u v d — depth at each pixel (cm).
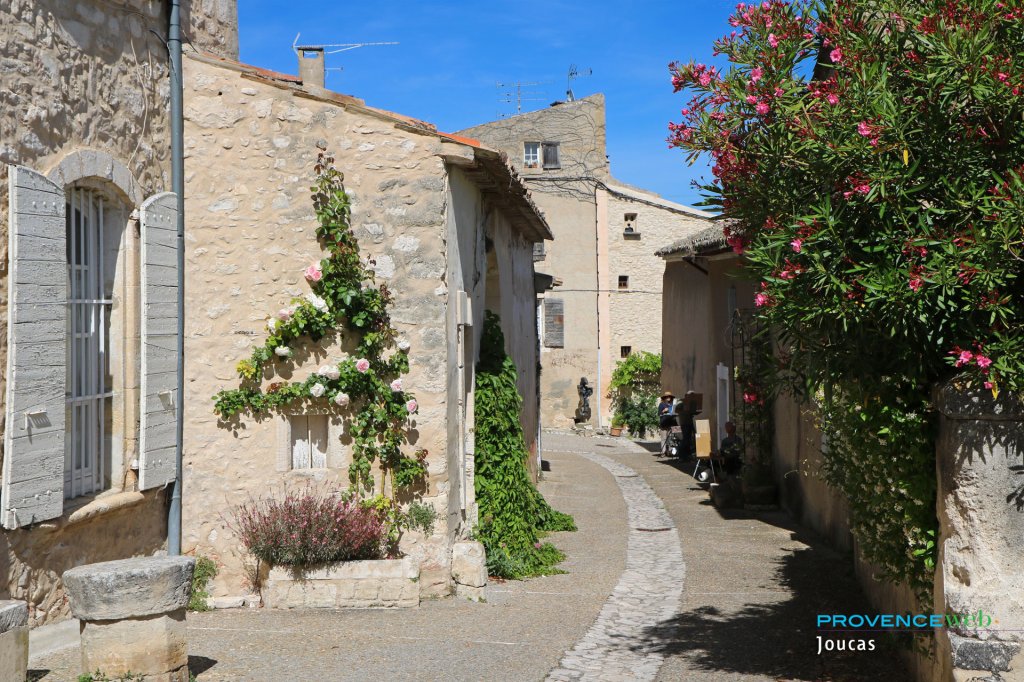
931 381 556
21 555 652
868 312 521
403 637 744
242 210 884
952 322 509
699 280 2266
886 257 518
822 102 554
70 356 726
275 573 847
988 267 471
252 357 878
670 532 1313
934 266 483
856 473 667
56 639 670
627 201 3359
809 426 1268
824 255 526
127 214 777
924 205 539
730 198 612
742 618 823
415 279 896
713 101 601
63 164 688
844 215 540
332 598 843
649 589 951
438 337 898
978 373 487
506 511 1075
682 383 2491
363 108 894
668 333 2709
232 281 883
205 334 880
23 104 653
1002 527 499
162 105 844
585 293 3319
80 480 739
